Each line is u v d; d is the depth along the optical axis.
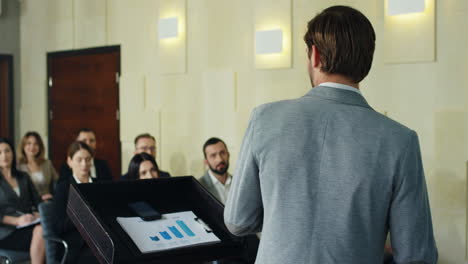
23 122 7.51
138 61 6.03
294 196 1.24
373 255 1.20
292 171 1.25
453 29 3.94
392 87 4.22
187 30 5.55
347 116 1.25
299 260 1.20
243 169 1.34
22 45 7.46
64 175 5.28
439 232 4.02
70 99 6.86
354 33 1.28
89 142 5.48
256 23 4.98
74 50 6.75
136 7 6.03
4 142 4.70
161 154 5.82
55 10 6.98
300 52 4.75
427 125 4.06
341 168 1.21
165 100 5.77
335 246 1.19
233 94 5.20
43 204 3.68
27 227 4.22
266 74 4.97
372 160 1.20
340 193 1.21
